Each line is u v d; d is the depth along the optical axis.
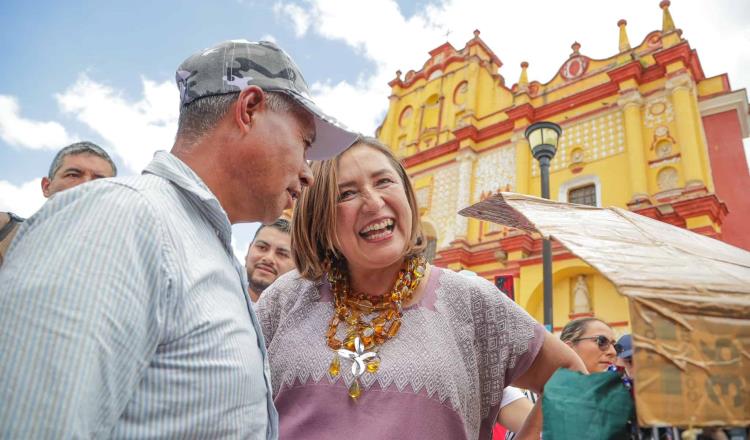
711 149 11.07
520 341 1.54
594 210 1.12
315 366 1.50
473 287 1.62
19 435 0.71
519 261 11.69
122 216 0.90
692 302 0.67
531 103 13.60
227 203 1.22
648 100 11.54
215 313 1.02
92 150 2.99
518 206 1.02
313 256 1.69
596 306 10.54
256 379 1.09
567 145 12.43
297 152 1.26
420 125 16.64
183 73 1.23
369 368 1.44
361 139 1.71
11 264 0.84
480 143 14.49
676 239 0.98
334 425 1.39
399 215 1.61
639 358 0.65
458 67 16.45
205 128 1.18
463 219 13.42
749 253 1.06
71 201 0.91
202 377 0.95
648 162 11.02
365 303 1.62
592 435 0.80
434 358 1.45
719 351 0.65
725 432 0.65
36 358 0.74
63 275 0.80
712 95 11.34
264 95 1.19
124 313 0.83
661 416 0.63
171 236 0.97
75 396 0.74
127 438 0.87
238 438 1.01
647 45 12.23
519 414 2.26
